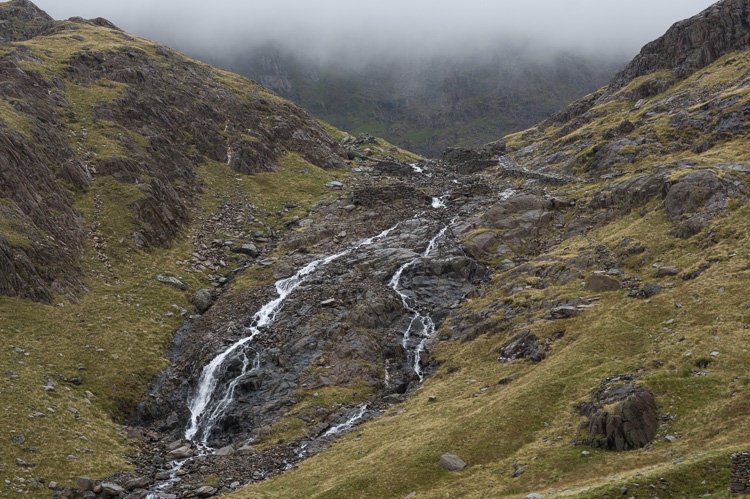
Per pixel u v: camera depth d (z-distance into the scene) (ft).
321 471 144.77
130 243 260.01
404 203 339.36
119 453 162.20
